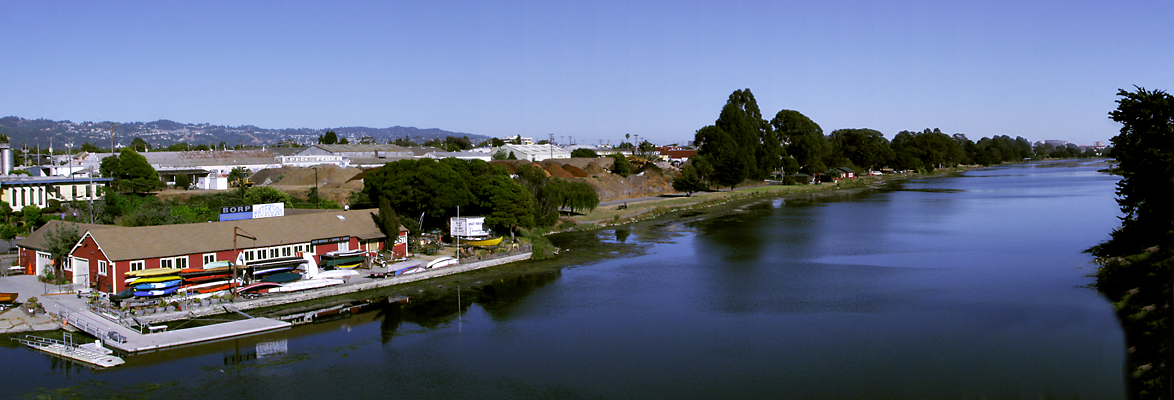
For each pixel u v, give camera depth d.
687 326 50.69
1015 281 64.06
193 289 54.66
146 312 50.12
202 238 59.44
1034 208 134.88
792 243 89.56
